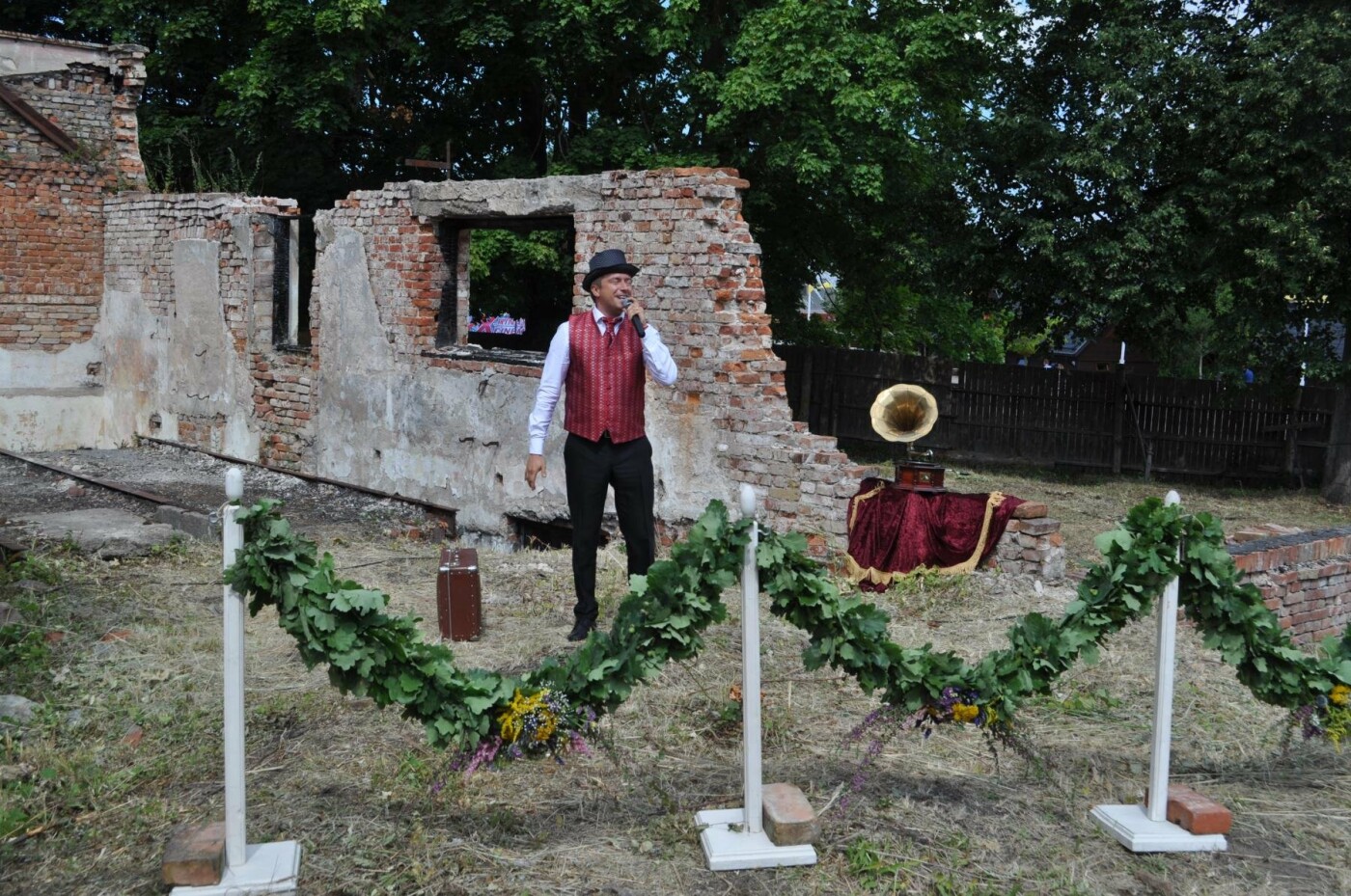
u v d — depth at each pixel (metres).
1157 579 3.69
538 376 9.15
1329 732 3.93
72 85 14.48
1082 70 14.80
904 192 17.64
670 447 8.40
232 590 3.27
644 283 8.41
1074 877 3.46
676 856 3.53
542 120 19.75
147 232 13.94
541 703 3.47
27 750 4.25
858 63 15.13
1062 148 14.98
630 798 3.95
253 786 3.98
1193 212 14.97
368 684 3.40
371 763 4.17
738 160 16.14
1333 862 3.60
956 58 16.38
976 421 18.86
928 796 3.98
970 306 21.75
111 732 4.48
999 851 3.61
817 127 15.05
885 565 7.07
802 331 22.22
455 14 16.62
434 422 10.17
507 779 4.05
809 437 7.69
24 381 14.50
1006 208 15.61
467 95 19.66
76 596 6.45
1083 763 4.31
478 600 5.81
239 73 16.70
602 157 16.77
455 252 10.40
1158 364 21.77
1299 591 7.24
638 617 3.57
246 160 18.67
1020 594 6.62
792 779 4.09
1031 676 3.70
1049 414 18.33
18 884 3.32
